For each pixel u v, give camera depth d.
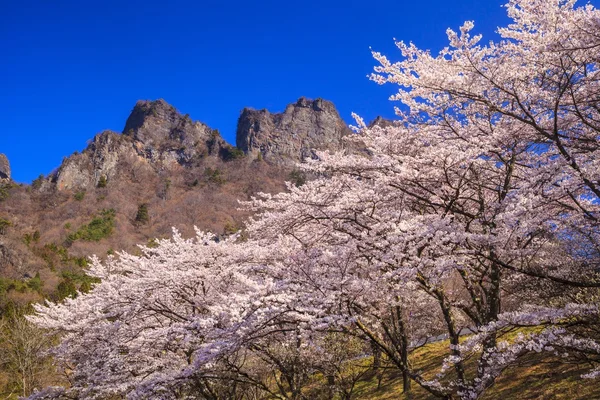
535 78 8.80
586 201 8.60
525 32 7.95
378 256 7.89
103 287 13.62
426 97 9.06
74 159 119.38
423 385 8.28
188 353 11.26
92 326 12.28
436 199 9.77
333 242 10.04
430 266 7.78
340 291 7.72
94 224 89.44
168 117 150.62
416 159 8.62
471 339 6.78
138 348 11.69
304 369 10.75
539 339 6.58
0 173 122.62
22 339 27.03
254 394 12.73
